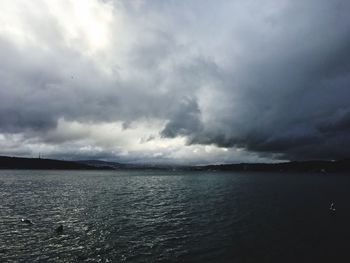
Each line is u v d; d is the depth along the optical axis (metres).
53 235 42.31
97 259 32.53
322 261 32.66
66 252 34.69
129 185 152.75
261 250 36.28
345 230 46.44
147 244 38.38
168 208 69.50
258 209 67.44
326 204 75.62
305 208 68.75
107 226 48.78
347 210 65.75
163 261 32.19
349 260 33.00
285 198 90.00
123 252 35.00
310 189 124.38
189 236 42.62
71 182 170.50
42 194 98.62
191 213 62.22
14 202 76.94
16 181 168.12
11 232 43.72
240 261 32.41
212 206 72.75
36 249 35.69
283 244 38.81
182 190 122.25
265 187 137.75
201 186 147.88
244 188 132.00
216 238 41.59
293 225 50.09
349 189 123.88
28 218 54.91
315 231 45.78
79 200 83.38
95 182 175.25
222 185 154.50
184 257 33.53
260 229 47.12
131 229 46.78
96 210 65.25
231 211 64.75
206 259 33.00
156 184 164.38
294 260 32.91
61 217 56.28
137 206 72.50
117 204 75.81
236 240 40.56
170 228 47.75
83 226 48.50
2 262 31.36
